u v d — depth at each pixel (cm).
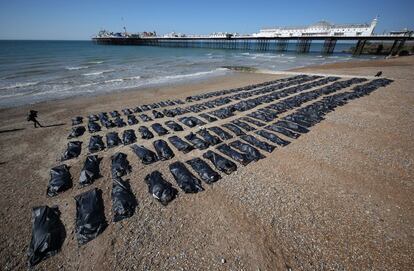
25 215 690
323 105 1677
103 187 808
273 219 655
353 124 1330
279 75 3509
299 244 579
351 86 2361
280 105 1739
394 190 768
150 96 2248
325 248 568
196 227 634
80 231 607
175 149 1070
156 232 619
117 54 6800
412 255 550
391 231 614
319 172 872
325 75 3112
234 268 521
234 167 891
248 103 1803
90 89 2519
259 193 759
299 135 1202
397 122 1339
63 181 812
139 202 727
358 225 634
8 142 1198
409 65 3919
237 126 1335
